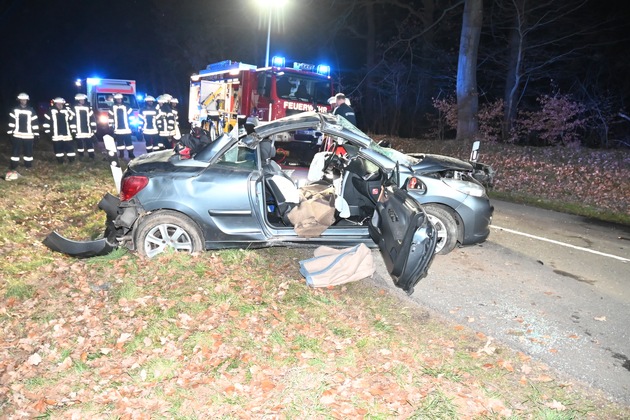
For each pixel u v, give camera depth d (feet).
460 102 62.54
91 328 14.19
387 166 18.53
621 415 11.96
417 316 16.07
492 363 13.62
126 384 12.03
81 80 74.23
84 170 39.58
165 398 11.59
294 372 12.62
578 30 70.23
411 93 88.43
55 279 17.08
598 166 43.60
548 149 52.08
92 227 23.71
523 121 57.93
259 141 18.66
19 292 15.97
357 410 11.42
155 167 18.61
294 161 28.43
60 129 41.68
